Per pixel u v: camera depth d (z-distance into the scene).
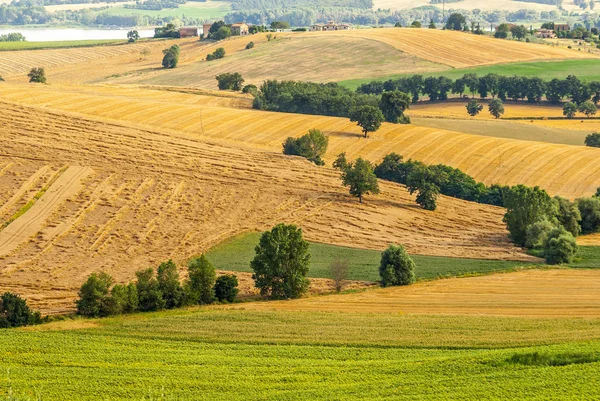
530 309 102.38
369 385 76.00
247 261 128.38
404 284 116.44
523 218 139.25
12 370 80.62
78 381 77.75
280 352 86.38
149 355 85.19
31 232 140.00
